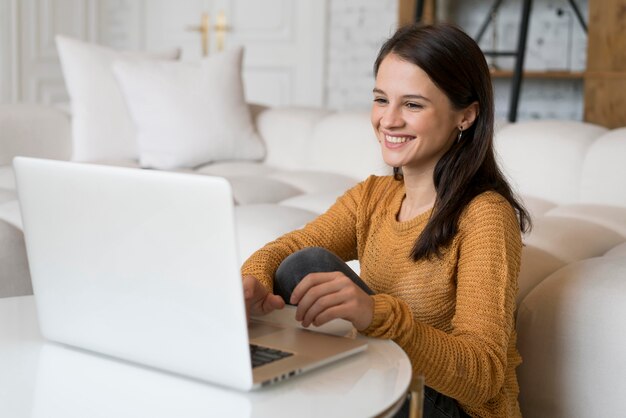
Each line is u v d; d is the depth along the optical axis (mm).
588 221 2404
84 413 1005
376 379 1103
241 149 3732
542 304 1747
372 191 1696
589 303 1679
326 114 3836
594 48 4551
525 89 5613
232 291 1010
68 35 6113
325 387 1075
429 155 1472
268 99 6238
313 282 1247
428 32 1435
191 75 3676
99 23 6371
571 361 1694
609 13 4465
